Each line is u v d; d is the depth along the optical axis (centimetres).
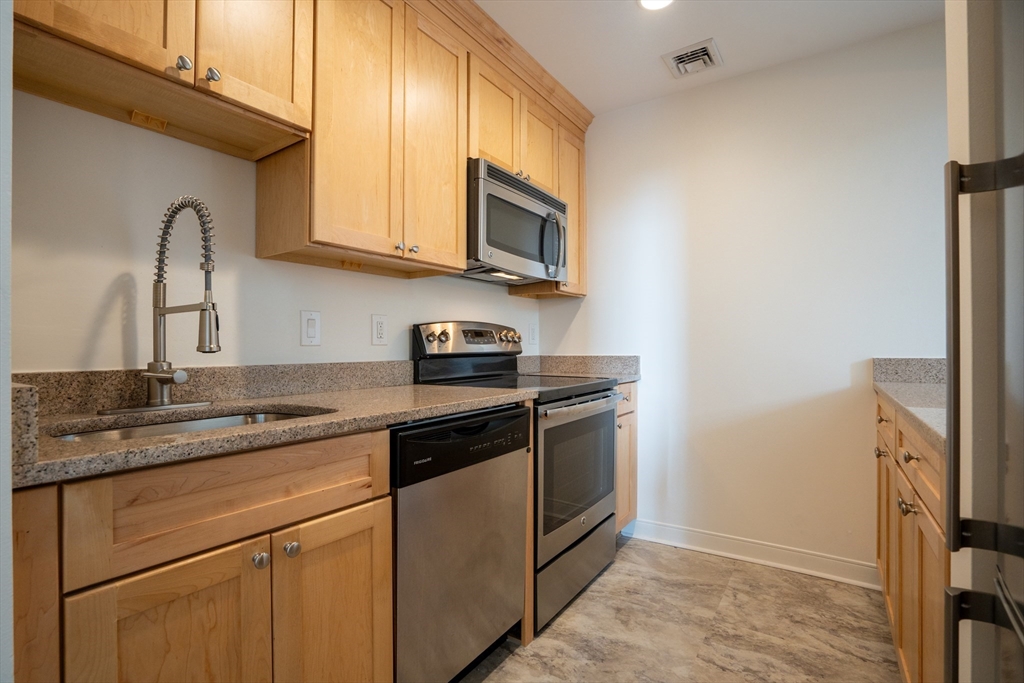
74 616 71
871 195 216
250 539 93
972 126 78
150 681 79
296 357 168
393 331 205
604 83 249
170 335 137
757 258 239
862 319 217
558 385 205
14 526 67
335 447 109
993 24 73
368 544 115
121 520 77
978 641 77
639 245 270
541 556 179
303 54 135
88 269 122
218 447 86
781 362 234
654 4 190
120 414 117
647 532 267
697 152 254
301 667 101
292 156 145
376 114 156
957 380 76
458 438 141
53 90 114
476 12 190
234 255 152
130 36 103
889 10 196
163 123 131
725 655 166
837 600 201
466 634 144
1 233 51
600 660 164
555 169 254
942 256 204
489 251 199
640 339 270
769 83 236
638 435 270
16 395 66
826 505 224
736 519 244
